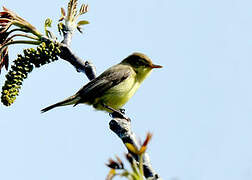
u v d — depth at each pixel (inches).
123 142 334.0
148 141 229.6
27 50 416.8
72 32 453.4
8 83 406.6
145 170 282.5
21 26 428.8
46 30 434.3
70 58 437.1
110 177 225.0
